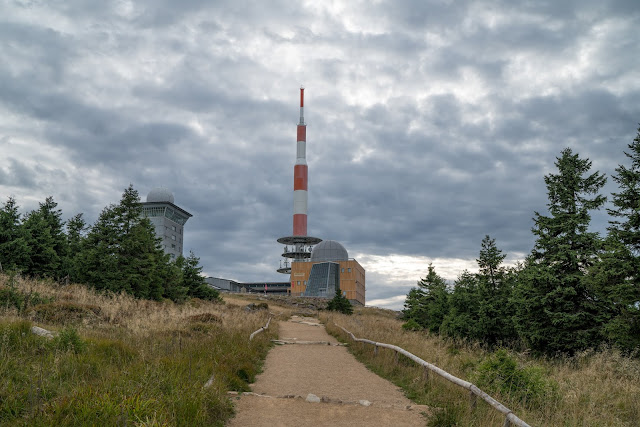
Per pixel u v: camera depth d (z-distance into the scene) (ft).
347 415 27.81
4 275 79.97
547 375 45.60
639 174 59.62
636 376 43.21
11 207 117.19
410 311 160.76
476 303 88.38
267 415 26.96
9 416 20.80
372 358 55.21
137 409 20.70
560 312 67.92
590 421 28.12
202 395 25.30
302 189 532.73
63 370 29.07
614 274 58.75
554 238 71.87
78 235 164.45
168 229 455.22
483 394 27.25
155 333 52.31
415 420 27.20
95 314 61.87
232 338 56.54
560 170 76.23
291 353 61.87
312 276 443.32
